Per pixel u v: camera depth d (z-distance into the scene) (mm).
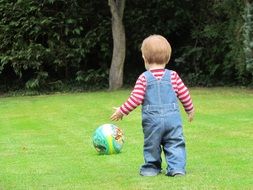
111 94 16016
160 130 5871
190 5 18578
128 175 6078
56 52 18172
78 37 18359
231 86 17797
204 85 18297
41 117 11898
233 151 7379
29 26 17703
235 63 16781
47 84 18375
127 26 18938
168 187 5438
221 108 12219
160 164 6062
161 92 5906
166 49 6012
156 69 6012
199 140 8320
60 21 18047
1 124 11070
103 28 18422
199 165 6504
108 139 7453
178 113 5961
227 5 16828
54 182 5914
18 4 17594
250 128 9422
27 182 5973
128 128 9930
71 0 18109
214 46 18109
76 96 15992
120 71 17906
